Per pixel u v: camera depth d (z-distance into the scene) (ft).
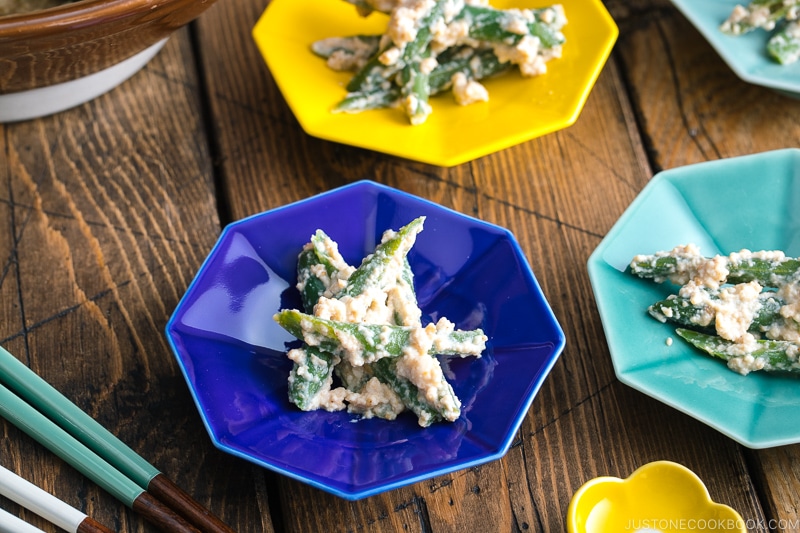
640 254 1.52
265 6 1.85
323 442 1.38
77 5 1.43
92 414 1.47
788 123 1.73
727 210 1.57
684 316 1.46
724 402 1.39
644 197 1.54
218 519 1.37
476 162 1.69
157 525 1.37
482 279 1.49
